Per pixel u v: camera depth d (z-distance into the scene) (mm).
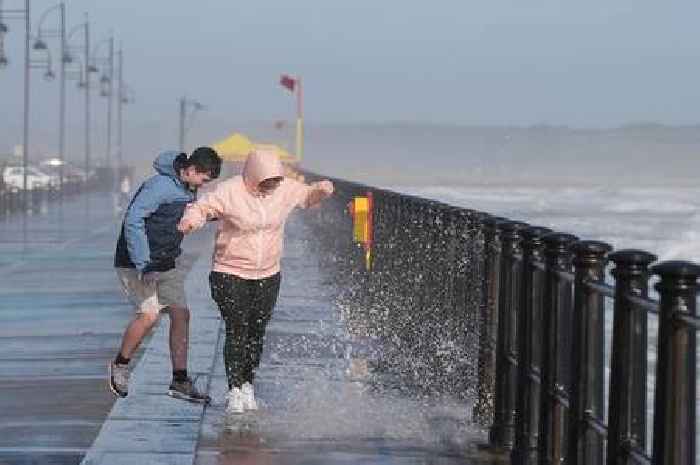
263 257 20422
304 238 65438
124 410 20219
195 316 31641
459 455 17906
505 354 18250
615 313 12680
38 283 43125
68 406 21219
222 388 22531
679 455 11242
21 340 29219
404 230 28703
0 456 17766
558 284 15602
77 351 27438
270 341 28281
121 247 20312
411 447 18312
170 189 20094
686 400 11250
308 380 23516
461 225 21984
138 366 24344
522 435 17016
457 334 22000
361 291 35125
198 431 18797
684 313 11219
